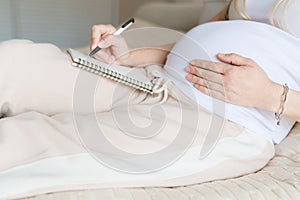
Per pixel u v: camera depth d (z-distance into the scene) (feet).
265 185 2.53
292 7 3.24
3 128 2.24
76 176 2.18
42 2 9.12
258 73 2.81
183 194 2.32
